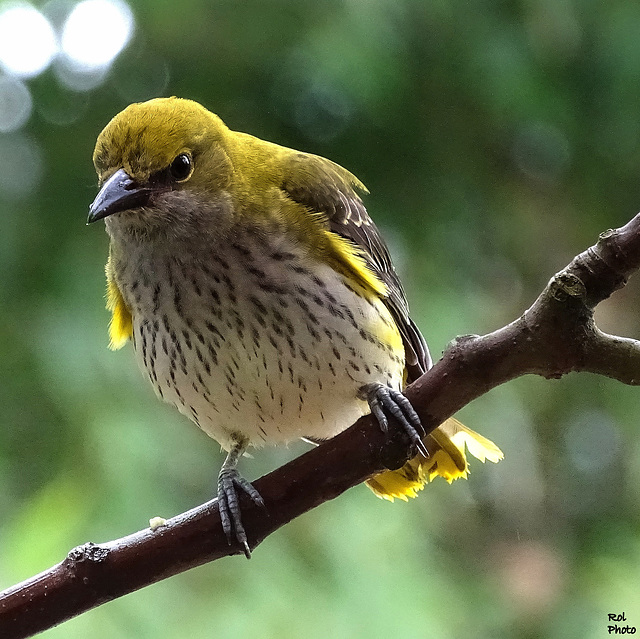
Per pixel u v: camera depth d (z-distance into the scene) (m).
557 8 3.71
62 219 3.69
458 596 3.66
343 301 3.48
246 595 3.59
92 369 3.63
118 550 3.44
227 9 3.70
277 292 3.47
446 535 3.71
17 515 3.61
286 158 3.50
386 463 3.45
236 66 3.71
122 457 3.61
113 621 3.57
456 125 3.73
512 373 3.43
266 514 3.45
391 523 3.64
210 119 3.48
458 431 3.51
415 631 3.59
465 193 3.74
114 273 3.49
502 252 3.86
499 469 3.91
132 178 3.46
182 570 3.45
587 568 3.70
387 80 3.68
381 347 3.49
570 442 3.97
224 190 3.47
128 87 3.72
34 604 3.43
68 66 3.71
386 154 3.73
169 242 3.46
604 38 3.72
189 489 3.64
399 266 3.71
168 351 3.48
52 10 3.70
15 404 3.64
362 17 3.68
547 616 3.68
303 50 3.67
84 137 3.70
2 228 3.67
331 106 3.72
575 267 3.42
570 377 3.89
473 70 3.71
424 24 3.70
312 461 3.45
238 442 3.51
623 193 3.88
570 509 3.88
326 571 3.61
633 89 3.72
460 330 3.67
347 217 3.51
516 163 3.83
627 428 3.83
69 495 3.60
